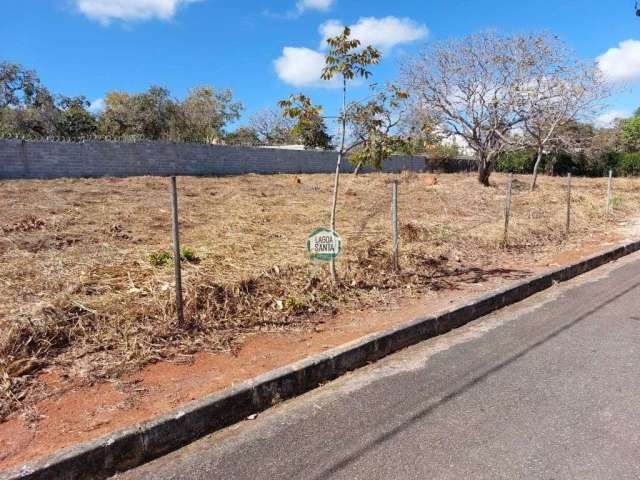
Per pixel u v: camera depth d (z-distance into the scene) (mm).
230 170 20672
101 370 3592
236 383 3451
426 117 17703
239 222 8914
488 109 18203
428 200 13602
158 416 2951
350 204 12297
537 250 8461
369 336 4266
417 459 2697
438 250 7629
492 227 9430
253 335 4410
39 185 13008
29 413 3059
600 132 25000
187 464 2762
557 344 4379
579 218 11734
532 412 3166
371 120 5699
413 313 5082
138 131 31922
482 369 3891
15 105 30188
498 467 2600
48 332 3924
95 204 10516
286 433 3039
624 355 4074
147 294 4750
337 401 3447
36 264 5570
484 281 6359
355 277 5949
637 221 12078
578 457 2664
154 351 3914
